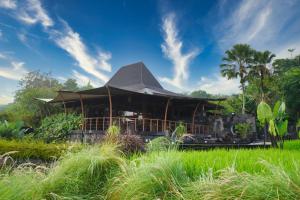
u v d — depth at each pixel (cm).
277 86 4944
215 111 3200
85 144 692
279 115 1234
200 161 486
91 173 482
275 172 329
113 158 512
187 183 401
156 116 2625
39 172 481
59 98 2398
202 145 1555
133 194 409
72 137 2084
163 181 409
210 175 377
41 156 879
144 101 2475
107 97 2416
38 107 3075
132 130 1869
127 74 3159
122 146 857
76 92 2017
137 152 868
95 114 2636
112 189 459
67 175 477
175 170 428
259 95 4997
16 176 430
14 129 1583
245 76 5206
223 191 339
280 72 5397
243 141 2495
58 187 463
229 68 5306
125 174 462
